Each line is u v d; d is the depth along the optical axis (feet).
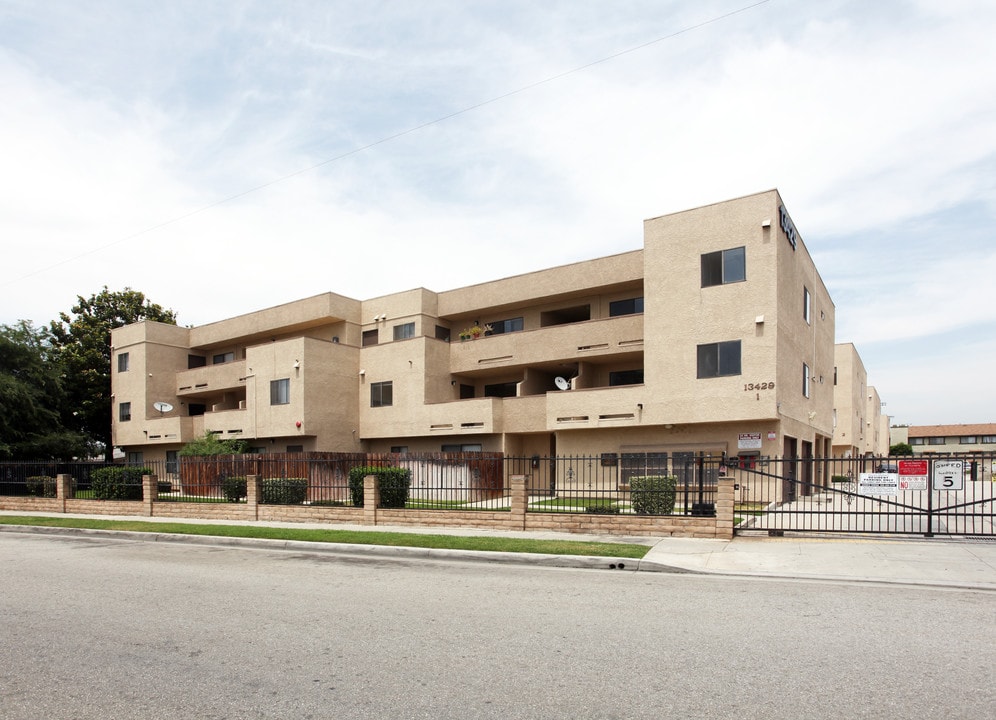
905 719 14.97
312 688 17.54
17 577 35.63
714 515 46.11
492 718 15.33
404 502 59.21
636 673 18.28
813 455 94.17
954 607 25.88
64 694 17.48
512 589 30.58
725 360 73.92
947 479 42.22
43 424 115.03
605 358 90.58
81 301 152.76
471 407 93.66
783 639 21.44
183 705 16.57
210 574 35.81
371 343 114.11
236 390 126.00
